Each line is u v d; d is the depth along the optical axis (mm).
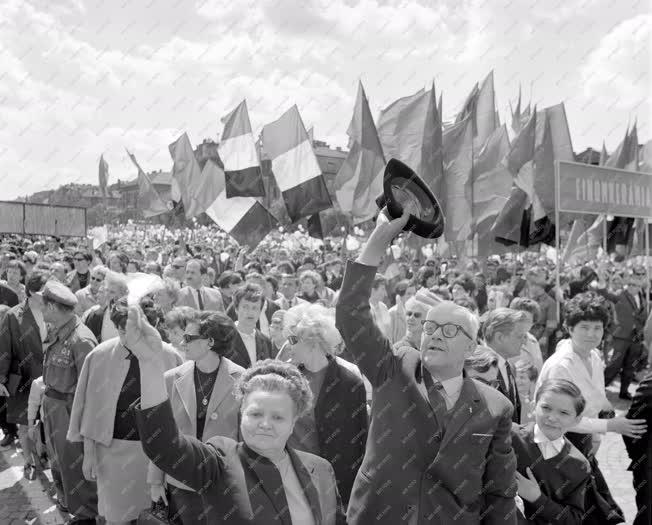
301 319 3895
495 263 16359
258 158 11805
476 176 14188
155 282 2070
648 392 3521
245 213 11852
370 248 2600
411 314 4801
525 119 19125
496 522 2629
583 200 10625
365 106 12156
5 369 6129
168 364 4227
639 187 11531
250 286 5105
